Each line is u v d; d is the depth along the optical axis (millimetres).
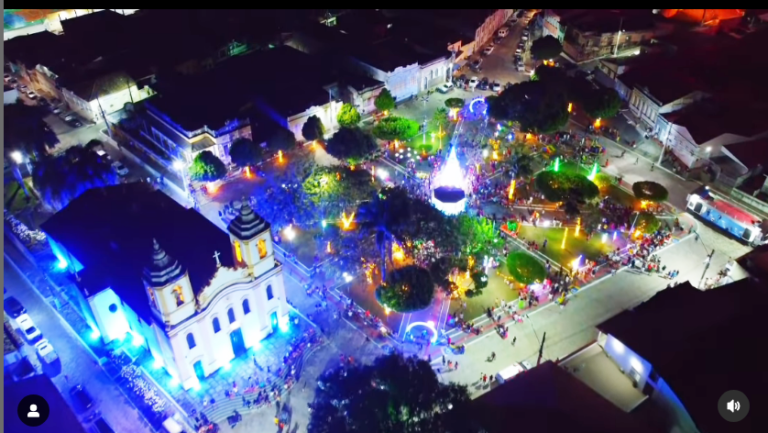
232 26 153875
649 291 78312
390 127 106000
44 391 61750
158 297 57281
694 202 91062
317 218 89688
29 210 95875
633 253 83875
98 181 90312
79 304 74125
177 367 63844
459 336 72750
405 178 101625
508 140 110688
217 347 67312
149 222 73812
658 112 109375
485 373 68125
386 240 79938
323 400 57906
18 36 146875
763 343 57906
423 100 127500
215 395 66438
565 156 105688
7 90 126188
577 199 89250
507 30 162125
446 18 151000
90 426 63250
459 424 52156
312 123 107188
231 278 63750
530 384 57219
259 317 70188
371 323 74688
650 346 59438
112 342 72062
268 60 129000
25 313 74688
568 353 70062
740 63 121812
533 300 76812
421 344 71500
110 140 115250
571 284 79562
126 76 124312
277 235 88375
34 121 100688
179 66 133375
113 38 144750
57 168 90688
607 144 110312
